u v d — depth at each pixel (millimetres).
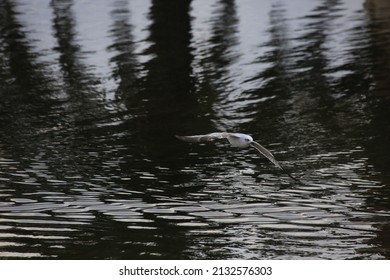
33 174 15742
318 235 12820
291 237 12758
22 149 17344
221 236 12797
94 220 13469
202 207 14031
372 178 15125
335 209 13836
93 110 20078
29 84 22422
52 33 27656
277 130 18234
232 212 13789
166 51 25062
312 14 29016
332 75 22234
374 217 13453
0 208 13977
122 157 16734
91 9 30750
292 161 16250
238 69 23094
